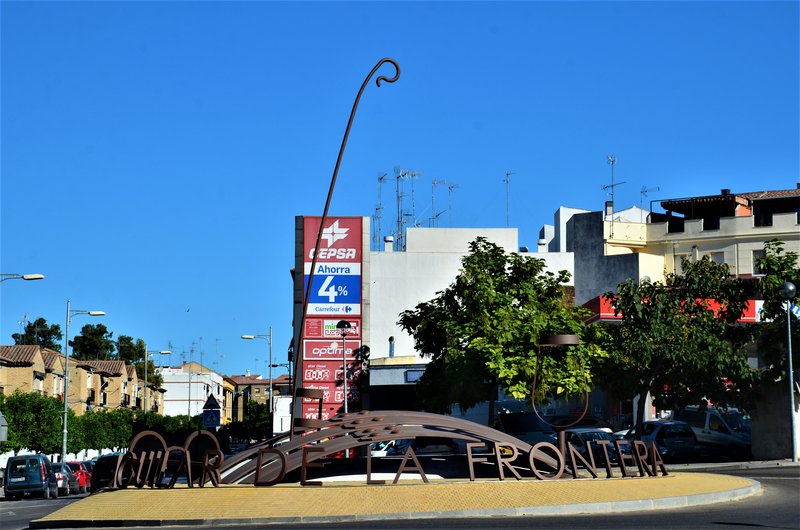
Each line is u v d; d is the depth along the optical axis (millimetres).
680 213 74062
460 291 39531
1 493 53688
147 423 94625
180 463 22578
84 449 83500
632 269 66625
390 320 68750
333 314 44125
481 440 22828
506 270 41031
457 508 18797
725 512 18438
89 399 99750
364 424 22641
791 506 19422
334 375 43750
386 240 73812
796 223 66375
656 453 23875
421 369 56844
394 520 18109
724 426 40250
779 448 37375
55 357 88000
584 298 69312
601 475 24312
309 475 24641
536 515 18609
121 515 19094
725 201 69875
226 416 186625
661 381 39812
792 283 37562
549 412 53750
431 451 37312
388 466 26641
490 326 38125
